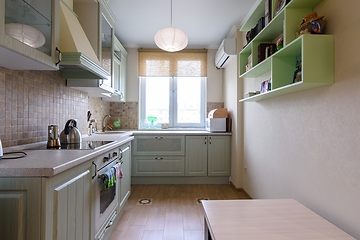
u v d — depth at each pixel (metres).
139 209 2.64
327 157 1.40
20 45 1.12
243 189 3.28
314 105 1.53
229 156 3.72
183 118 4.42
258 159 2.64
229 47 3.32
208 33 3.70
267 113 2.36
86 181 1.41
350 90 1.21
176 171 3.71
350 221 1.20
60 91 2.19
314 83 1.35
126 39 3.99
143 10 2.93
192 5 2.80
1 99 1.44
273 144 2.21
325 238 0.97
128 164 2.68
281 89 1.62
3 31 1.00
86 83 2.31
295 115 1.79
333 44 1.33
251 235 0.98
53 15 1.46
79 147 1.71
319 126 1.48
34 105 1.78
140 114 4.40
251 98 2.32
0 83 1.43
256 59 2.23
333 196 1.34
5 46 1.01
